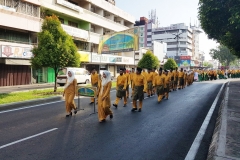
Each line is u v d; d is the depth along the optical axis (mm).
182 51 91938
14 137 5059
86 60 28109
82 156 4039
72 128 5902
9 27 19328
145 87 8500
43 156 4004
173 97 12992
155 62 36375
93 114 7801
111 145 4652
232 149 3949
